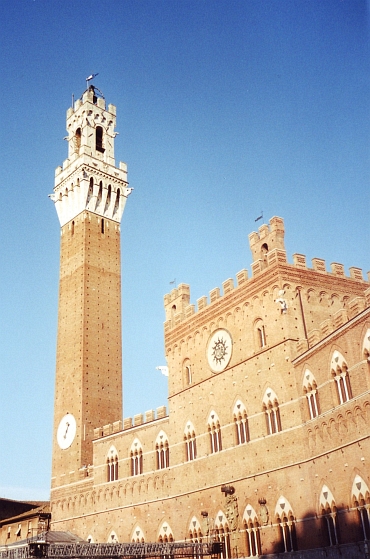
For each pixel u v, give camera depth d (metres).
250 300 71.06
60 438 98.25
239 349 71.00
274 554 59.09
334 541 52.75
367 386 49.22
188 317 81.50
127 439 86.44
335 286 71.19
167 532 74.88
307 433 58.41
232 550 64.31
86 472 91.38
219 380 73.00
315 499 55.56
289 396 61.94
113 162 119.81
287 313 65.56
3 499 108.38
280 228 70.56
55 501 94.69
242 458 66.38
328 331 57.03
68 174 117.25
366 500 48.62
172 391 80.94
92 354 101.19
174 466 76.81
